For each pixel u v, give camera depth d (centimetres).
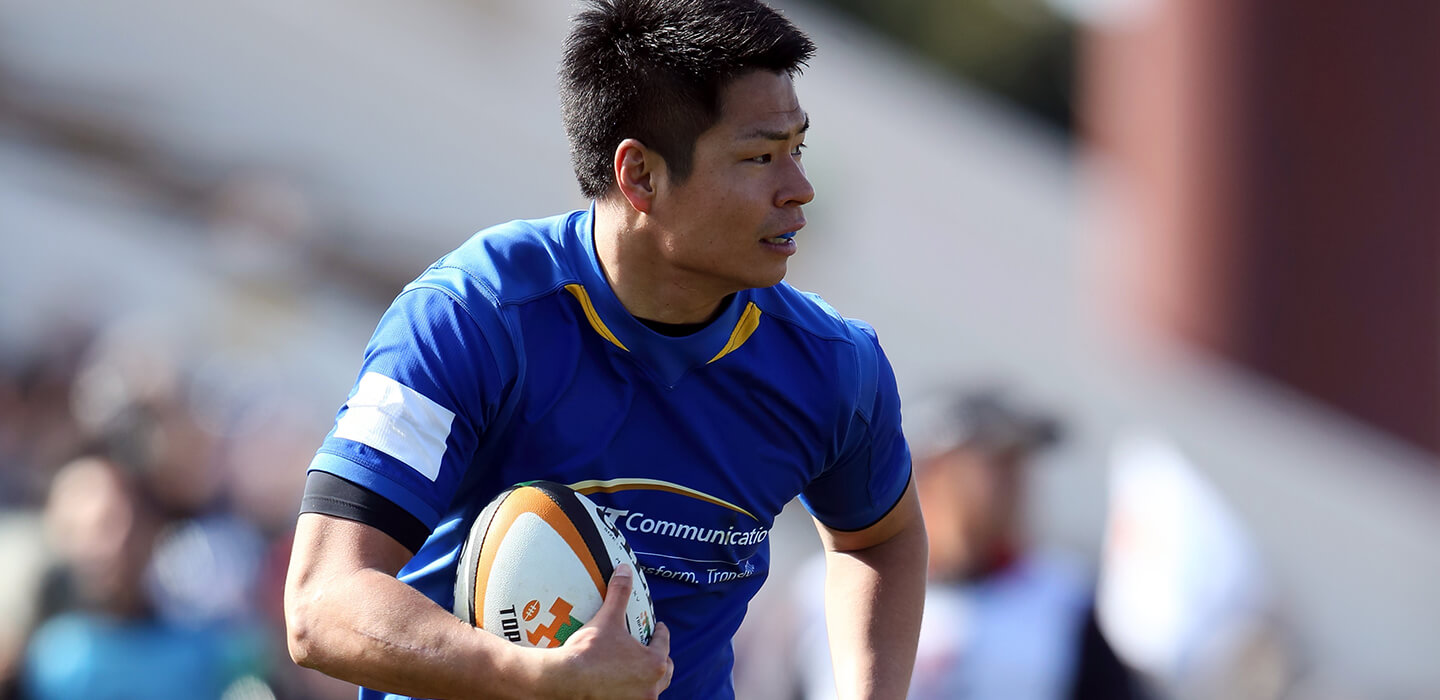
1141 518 2294
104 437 1772
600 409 855
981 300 5047
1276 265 4931
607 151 847
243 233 3478
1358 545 4697
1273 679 2411
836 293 4719
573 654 756
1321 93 4850
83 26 4116
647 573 878
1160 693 1731
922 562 1021
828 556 1050
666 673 798
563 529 816
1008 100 7238
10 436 2630
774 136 823
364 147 4366
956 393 1598
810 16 5700
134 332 3028
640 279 854
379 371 821
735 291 863
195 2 4262
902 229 5069
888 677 964
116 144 3919
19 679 1706
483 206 4481
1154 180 5250
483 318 827
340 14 4497
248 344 3269
